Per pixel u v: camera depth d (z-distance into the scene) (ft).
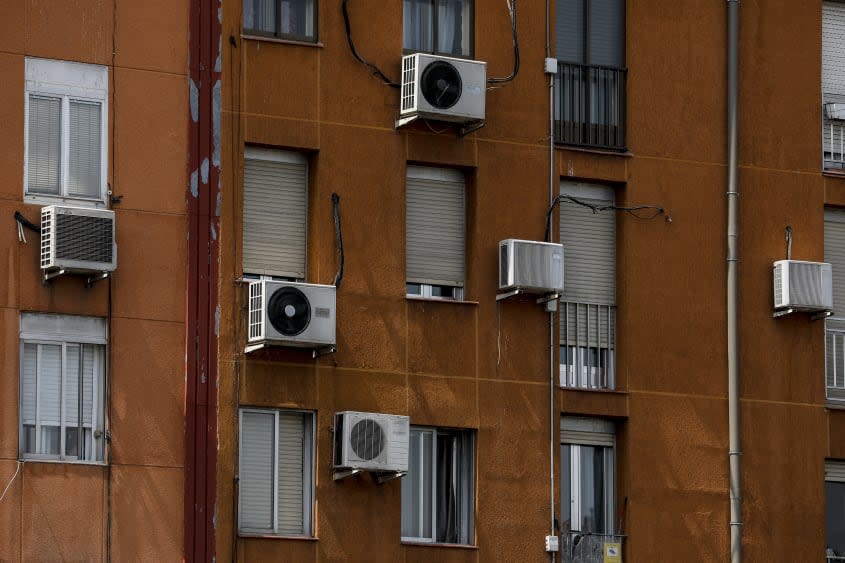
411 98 170.09
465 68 170.81
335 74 170.71
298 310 163.84
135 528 160.04
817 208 184.44
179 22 166.71
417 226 172.96
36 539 157.48
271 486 165.68
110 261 159.74
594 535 174.60
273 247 168.55
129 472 160.56
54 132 162.30
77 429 160.35
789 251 182.80
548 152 176.24
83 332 161.27
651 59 181.16
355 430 165.07
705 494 177.17
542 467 172.65
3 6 161.99
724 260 180.65
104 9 164.96
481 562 169.78
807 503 180.34
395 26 173.06
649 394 176.86
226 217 165.78
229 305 164.96
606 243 179.01
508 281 171.42
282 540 164.14
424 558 168.25
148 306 162.81
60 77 163.12
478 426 171.12
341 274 168.25
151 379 162.20
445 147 173.06
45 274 159.74
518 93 176.24
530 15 177.68
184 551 160.97
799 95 185.37
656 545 175.42
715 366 179.11
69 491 158.81
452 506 171.12
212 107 166.71
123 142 164.04
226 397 163.84
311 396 166.40
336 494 166.40
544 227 175.22
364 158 170.71
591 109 179.32
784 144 184.14
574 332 177.17
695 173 180.86
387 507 167.63
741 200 182.09
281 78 168.86
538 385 173.37
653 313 178.09
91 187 162.91
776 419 180.34
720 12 183.52
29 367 159.63
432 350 170.50
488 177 174.19
